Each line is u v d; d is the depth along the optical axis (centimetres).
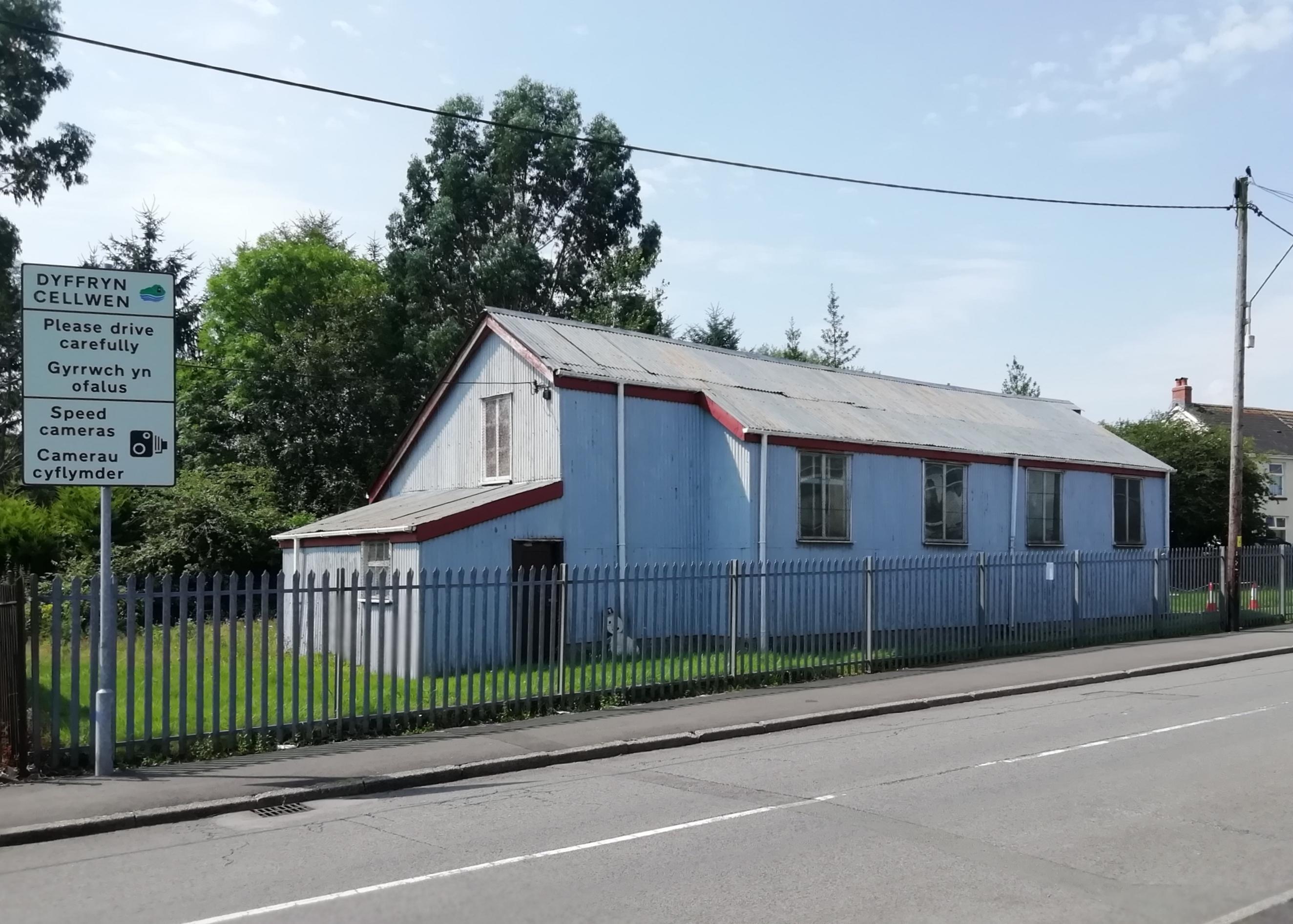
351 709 1162
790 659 1603
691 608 1509
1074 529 2628
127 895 643
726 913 584
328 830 802
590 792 922
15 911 616
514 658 1305
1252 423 5759
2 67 3444
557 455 1906
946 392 2831
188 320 4222
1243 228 2456
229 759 1046
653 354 2227
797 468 2058
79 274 998
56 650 984
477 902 611
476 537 1756
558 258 4781
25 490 3706
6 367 3897
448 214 4328
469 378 2170
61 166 3588
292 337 3450
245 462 3300
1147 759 1012
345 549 1909
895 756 1057
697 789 923
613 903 605
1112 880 639
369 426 3400
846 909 587
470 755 1065
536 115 4591
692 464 2069
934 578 1847
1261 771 954
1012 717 1307
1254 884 631
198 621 1062
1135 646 2125
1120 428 4284
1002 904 594
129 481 1007
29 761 976
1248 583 2553
